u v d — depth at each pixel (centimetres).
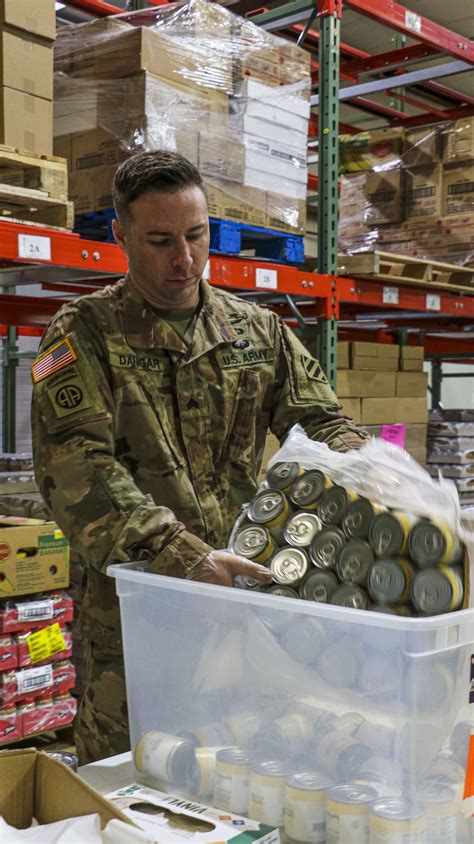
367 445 105
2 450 581
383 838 77
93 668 151
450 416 445
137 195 142
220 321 161
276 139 289
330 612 81
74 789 76
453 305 384
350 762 81
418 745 77
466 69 387
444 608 85
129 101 248
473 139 366
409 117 484
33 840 71
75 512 125
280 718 87
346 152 406
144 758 97
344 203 409
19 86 220
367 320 472
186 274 146
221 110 269
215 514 154
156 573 109
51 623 312
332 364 317
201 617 92
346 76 440
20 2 217
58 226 229
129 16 270
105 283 355
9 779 79
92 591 150
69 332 144
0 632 299
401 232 390
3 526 304
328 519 99
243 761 89
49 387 136
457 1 680
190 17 260
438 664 78
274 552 101
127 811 90
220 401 157
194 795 93
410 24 343
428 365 1034
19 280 292
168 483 149
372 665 79
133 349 149
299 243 305
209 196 266
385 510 93
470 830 84
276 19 329
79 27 260
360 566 92
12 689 300
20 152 217
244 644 89
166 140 251
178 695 96
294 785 83
